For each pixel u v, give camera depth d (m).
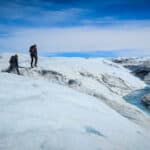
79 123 6.83
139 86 34.41
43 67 23.09
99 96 18.22
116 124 7.93
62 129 6.14
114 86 28.72
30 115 6.64
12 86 9.55
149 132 9.08
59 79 21.61
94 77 27.66
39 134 5.61
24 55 35.50
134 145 6.67
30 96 8.50
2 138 5.34
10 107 6.98
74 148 5.27
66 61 31.00
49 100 8.30
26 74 20.72
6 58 31.27
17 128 5.83
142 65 56.91
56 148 5.16
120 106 16.14
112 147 5.84
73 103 8.80
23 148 5.05
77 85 20.80
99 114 8.36
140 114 15.10
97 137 6.16
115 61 76.69
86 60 37.16
